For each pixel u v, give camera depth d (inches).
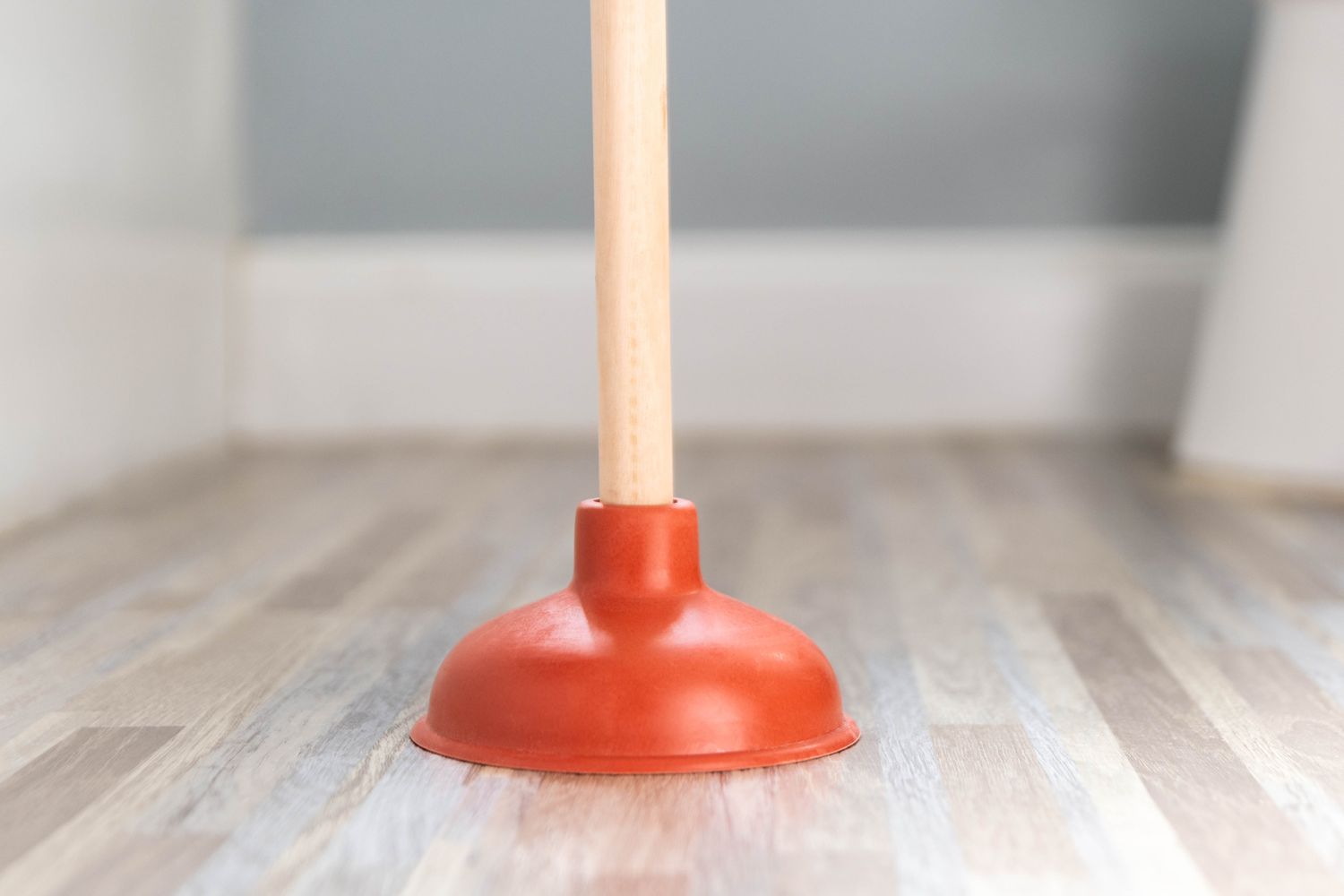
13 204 46.1
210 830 26.9
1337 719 31.3
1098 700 32.2
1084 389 70.2
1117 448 66.6
